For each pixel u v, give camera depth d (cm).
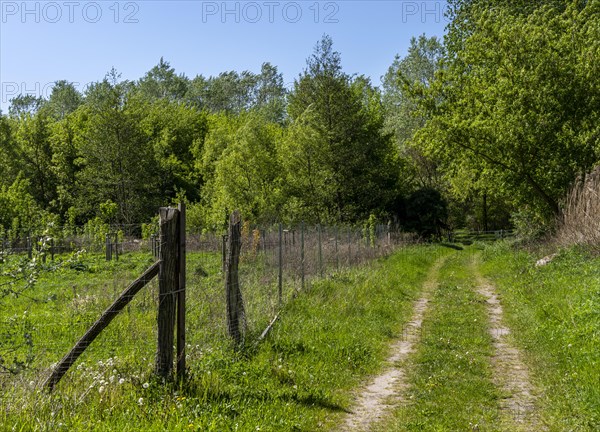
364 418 755
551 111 2811
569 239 2067
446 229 5597
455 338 1227
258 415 691
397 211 5534
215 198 4675
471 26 3891
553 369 941
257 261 1983
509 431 705
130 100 5984
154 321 1123
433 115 3148
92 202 5834
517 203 3148
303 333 1129
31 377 711
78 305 1338
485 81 3089
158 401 679
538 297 1510
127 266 2152
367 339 1171
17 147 6281
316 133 4703
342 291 1591
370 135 5422
